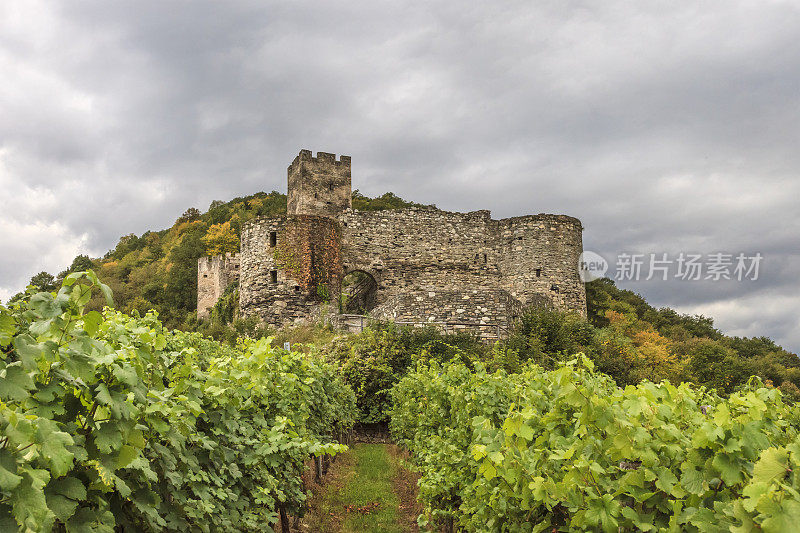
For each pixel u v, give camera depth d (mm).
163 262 73875
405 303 23172
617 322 40281
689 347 39938
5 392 2221
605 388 5223
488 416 6742
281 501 6082
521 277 35406
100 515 2709
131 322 5031
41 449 2180
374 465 13219
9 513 2068
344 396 14812
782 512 2242
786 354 47844
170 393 3936
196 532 4098
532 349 20812
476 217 36719
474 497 5621
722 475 2814
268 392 6742
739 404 3566
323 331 25891
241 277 33156
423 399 11273
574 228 36312
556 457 3541
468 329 22469
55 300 2604
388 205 67125
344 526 8227
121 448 2789
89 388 2766
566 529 3537
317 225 32438
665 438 3270
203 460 4508
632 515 3104
